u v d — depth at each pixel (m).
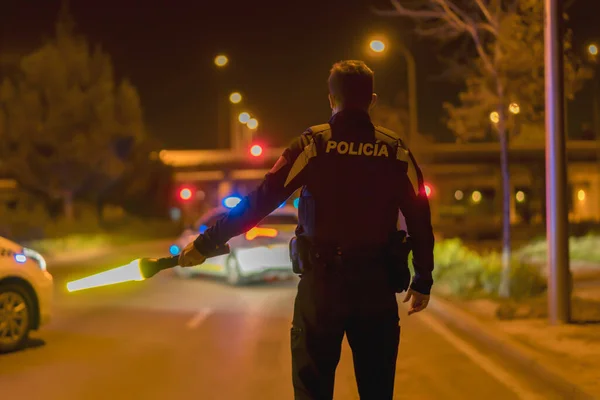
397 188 3.19
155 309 12.59
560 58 9.09
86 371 7.78
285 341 9.52
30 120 32.78
